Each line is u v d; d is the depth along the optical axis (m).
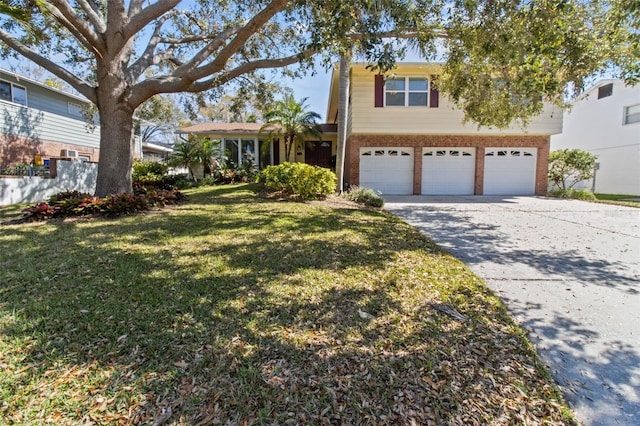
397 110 13.16
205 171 15.98
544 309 3.31
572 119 18.92
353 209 9.05
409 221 7.94
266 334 2.70
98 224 6.62
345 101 10.95
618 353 2.60
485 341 2.69
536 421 1.93
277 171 11.35
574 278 4.15
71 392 2.05
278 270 4.11
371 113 13.20
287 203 9.72
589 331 2.91
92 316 2.93
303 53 5.81
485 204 11.12
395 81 13.05
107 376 2.20
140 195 8.83
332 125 18.70
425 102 13.16
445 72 8.80
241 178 15.90
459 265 4.54
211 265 4.23
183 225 6.54
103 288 3.50
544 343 2.72
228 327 2.79
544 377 2.30
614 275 4.26
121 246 5.00
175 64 11.15
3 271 3.95
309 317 2.98
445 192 14.17
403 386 2.16
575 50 5.76
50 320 2.86
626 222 7.86
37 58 7.99
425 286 3.76
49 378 2.17
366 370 2.31
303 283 3.72
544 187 14.20
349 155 14.70
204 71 7.29
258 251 4.87
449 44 7.24
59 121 15.15
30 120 13.70
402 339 2.68
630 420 1.97
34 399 2.00
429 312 3.13
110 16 7.69
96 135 17.50
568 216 8.70
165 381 2.16
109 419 1.87
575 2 5.51
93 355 2.40
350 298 3.38
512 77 7.82
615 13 5.21
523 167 14.14
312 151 18.42
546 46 5.71
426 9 5.84
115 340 2.59
